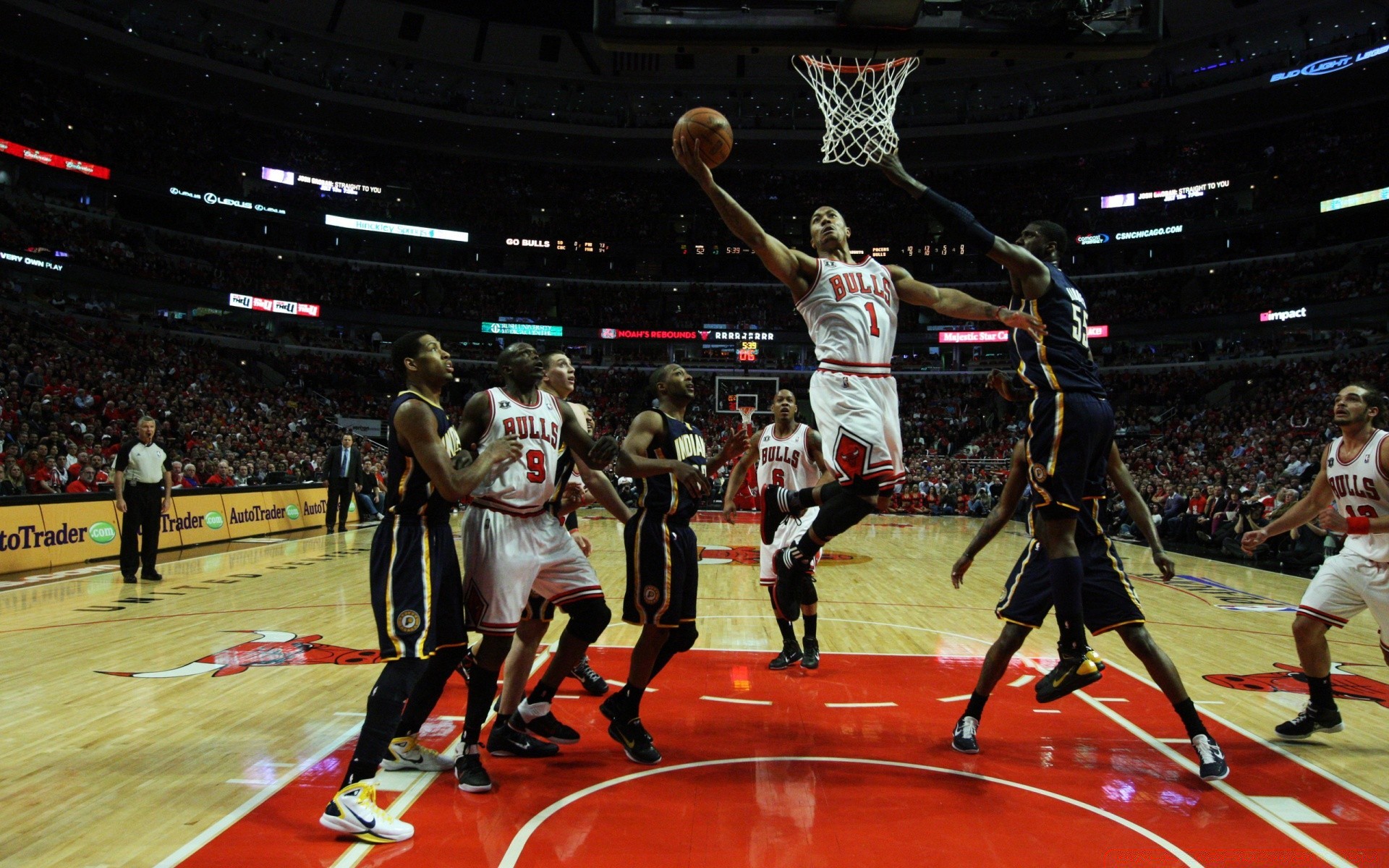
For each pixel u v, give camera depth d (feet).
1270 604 31.73
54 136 95.45
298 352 111.14
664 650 14.23
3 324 76.59
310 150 125.29
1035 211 127.54
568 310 133.08
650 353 130.00
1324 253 108.99
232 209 109.09
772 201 135.33
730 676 19.27
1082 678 13.66
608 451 12.31
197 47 106.73
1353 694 18.19
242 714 15.30
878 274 12.79
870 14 16.65
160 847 9.79
